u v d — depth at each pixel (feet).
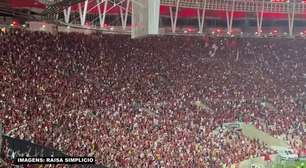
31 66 164.66
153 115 161.79
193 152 140.15
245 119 177.37
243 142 158.51
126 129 142.51
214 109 180.14
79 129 132.26
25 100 140.46
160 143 140.15
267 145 164.55
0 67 156.25
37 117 131.95
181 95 183.21
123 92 171.83
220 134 160.35
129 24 217.77
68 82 163.32
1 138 103.50
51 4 144.15
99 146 125.80
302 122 181.98
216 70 211.61
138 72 191.31
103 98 161.17
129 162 121.80
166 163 127.54
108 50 200.34
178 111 169.68
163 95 179.52
